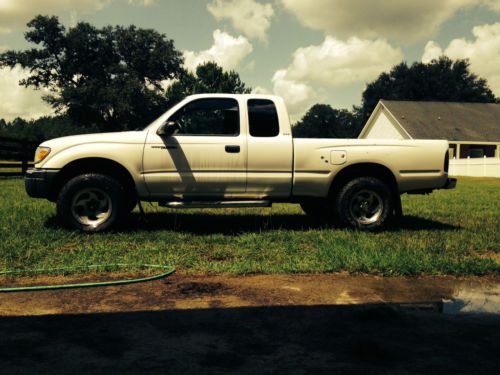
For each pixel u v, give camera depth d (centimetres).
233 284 418
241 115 664
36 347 274
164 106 5759
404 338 293
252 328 309
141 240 591
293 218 807
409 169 687
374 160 678
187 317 329
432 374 244
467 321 326
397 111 3809
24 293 388
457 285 424
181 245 565
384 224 679
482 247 579
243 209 908
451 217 851
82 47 5469
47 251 527
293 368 249
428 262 483
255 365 252
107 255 514
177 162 644
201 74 8275
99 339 287
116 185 632
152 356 263
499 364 257
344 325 316
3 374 239
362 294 391
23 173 1947
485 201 1170
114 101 5206
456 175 3431
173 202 637
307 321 323
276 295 384
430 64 7212
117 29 5744
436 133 3562
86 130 7288
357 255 505
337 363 255
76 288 403
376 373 243
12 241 553
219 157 649
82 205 630
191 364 253
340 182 699
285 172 663
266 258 512
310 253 531
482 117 3878
